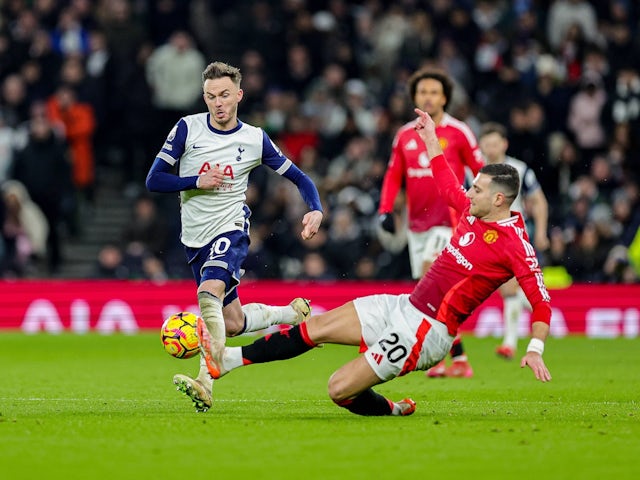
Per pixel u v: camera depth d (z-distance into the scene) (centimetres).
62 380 2986
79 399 2483
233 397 2567
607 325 4747
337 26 5934
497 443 1777
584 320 4750
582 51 5678
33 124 5209
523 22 5812
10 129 5394
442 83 3023
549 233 4866
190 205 2256
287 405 2364
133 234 5184
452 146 3033
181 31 5675
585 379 3047
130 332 4847
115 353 3903
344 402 2080
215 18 6488
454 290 2047
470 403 2428
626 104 5438
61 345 4231
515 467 1581
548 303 2009
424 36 5697
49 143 5225
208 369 2088
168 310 4888
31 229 5197
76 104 5484
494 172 2030
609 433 1883
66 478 1506
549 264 4800
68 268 5584
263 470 1558
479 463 1609
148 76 5547
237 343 4391
